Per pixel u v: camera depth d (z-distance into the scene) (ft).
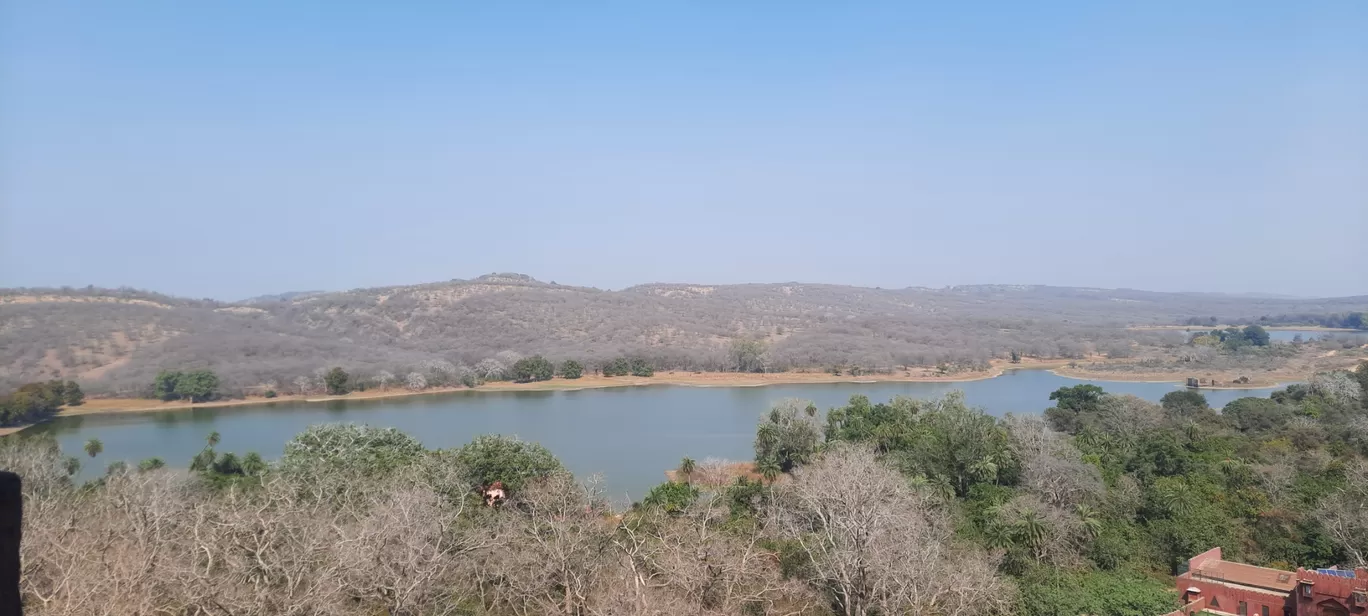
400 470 188.34
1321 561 177.47
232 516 133.49
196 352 505.66
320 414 451.12
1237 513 201.77
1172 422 329.72
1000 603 148.66
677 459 346.95
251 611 109.50
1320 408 332.80
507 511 181.98
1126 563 180.24
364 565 126.21
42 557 116.57
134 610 104.83
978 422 258.16
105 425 400.47
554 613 132.67
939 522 185.78
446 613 130.11
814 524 193.57
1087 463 231.91
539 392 560.20
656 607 124.26
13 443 218.18
